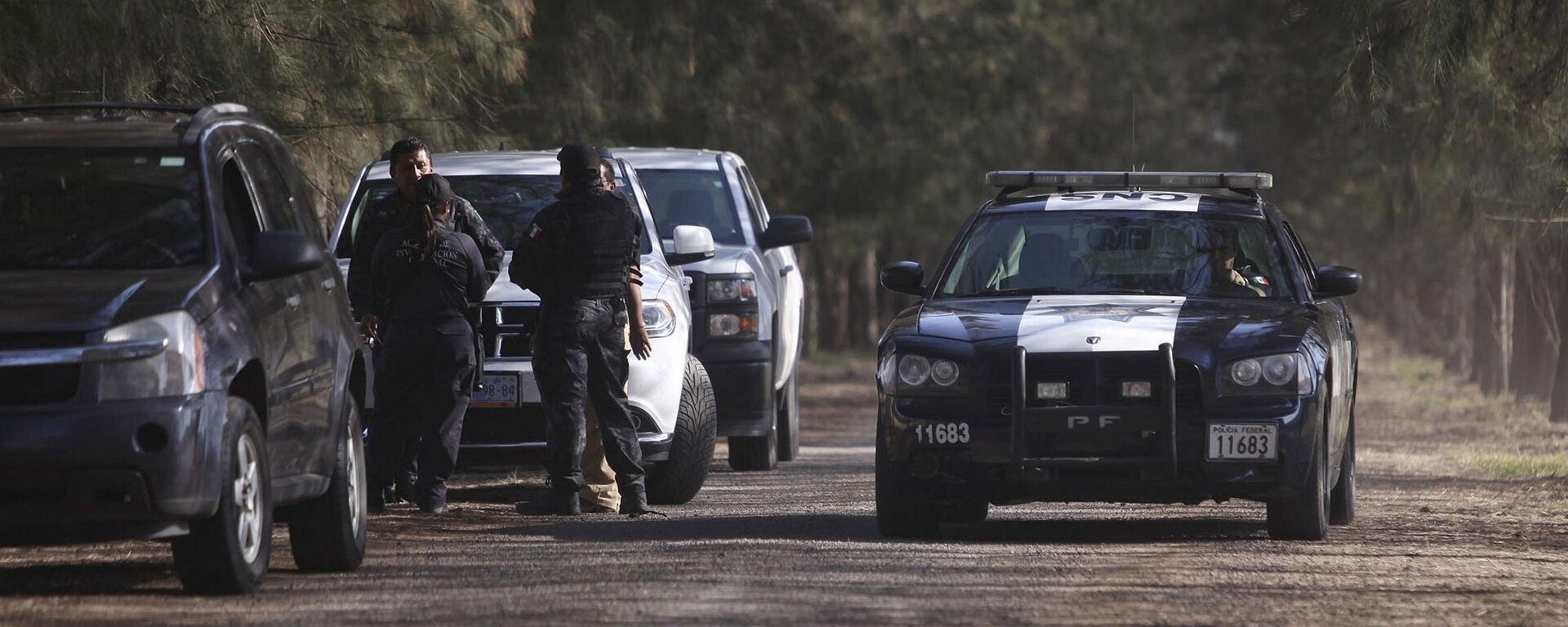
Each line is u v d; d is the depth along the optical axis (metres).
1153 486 35.25
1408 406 113.44
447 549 35.47
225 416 27.64
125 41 47.22
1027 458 35.28
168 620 26.92
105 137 30.64
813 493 48.72
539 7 87.25
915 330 36.97
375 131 57.00
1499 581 31.66
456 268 40.50
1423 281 190.25
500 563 33.34
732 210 56.97
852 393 125.50
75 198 29.86
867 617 27.31
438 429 41.06
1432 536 38.72
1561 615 28.42
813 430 85.56
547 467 41.75
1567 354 94.06
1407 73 63.03
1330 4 57.31
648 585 30.36
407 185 41.25
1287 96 117.75
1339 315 41.12
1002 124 142.00
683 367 43.97
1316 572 32.38
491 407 43.28
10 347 26.72
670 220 56.50
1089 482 35.34
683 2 99.88
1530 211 75.50
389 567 32.94
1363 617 27.89
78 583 30.80
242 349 28.33
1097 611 28.00
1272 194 142.25
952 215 141.62
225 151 31.11
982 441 35.50
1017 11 139.88
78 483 26.47
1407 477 57.91
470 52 60.59
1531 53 58.69
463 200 42.00
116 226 29.52
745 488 50.44
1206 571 32.28
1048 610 28.08
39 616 27.08
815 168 131.38
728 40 107.69
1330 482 38.25
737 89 107.31
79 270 28.91
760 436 55.84
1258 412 35.38
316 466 31.41
